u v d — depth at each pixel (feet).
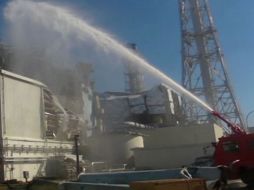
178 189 49.85
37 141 185.68
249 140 91.76
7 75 172.96
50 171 184.44
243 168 91.04
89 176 74.02
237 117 258.16
